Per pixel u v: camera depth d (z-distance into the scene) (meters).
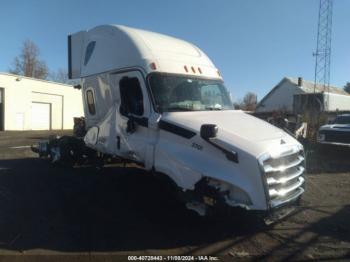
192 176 5.94
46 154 12.46
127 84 7.54
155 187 7.40
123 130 7.60
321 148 15.66
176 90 7.14
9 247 5.55
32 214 7.02
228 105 7.80
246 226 6.49
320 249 5.67
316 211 7.52
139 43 7.51
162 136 6.62
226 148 5.76
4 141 21.95
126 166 9.19
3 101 36.59
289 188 6.19
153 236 6.08
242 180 5.64
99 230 6.29
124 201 7.92
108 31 8.41
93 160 10.24
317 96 33.53
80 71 9.73
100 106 8.61
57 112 43.78
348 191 9.29
